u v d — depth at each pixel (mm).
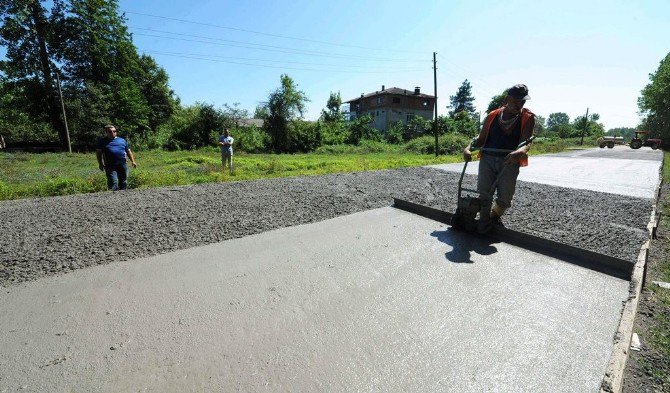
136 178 7984
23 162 15484
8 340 1886
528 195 6082
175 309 2217
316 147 33750
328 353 1804
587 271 2820
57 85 25547
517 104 3234
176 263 2973
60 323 2053
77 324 2043
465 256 3139
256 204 5219
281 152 31453
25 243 3418
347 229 3965
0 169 11984
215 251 3264
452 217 3875
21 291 2449
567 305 2295
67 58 27141
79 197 5715
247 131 32188
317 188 6723
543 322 2098
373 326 2045
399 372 1670
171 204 5180
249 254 3189
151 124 37438
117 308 2229
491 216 3656
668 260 3674
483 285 2574
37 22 25453
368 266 2918
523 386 1582
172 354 1783
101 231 3822
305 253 3217
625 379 1837
